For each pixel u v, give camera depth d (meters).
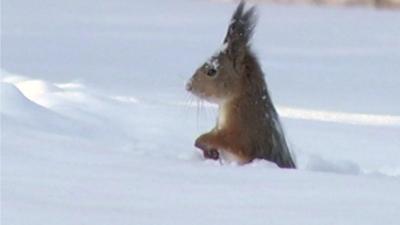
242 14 11.45
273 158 11.17
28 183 8.78
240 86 11.24
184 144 12.48
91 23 35.91
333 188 8.99
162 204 8.24
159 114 14.53
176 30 34.94
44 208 7.95
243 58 11.29
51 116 12.32
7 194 8.36
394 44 32.78
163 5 45.19
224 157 11.18
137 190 8.70
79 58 25.58
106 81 20.70
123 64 24.64
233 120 11.18
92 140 11.41
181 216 7.87
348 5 49.66
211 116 14.70
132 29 34.66
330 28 37.31
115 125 13.10
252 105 11.22
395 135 15.06
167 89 19.48
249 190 8.83
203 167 9.84
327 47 31.47
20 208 7.91
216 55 11.35
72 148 10.43
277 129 11.29
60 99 14.22
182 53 27.89
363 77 24.34
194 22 38.06
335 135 14.84
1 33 31.23
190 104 15.64
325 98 20.20
